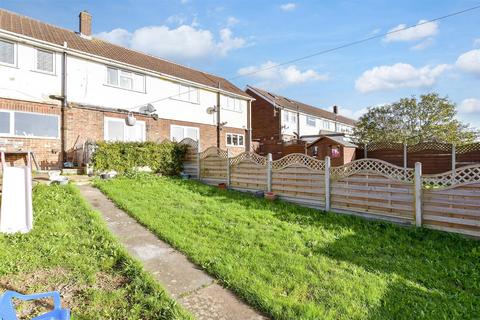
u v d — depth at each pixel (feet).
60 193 26.03
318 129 119.96
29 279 12.19
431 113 74.28
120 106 51.24
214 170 40.37
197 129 65.92
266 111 100.78
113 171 38.22
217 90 70.18
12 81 38.68
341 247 17.34
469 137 72.18
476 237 18.58
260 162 34.04
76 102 45.16
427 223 20.81
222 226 20.39
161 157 43.52
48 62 42.55
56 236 16.81
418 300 11.60
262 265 14.30
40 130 40.88
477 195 18.54
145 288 11.89
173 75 59.98
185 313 10.32
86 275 12.73
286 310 10.67
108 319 9.99
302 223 22.57
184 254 15.74
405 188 22.00
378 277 13.47
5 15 46.29
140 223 20.75
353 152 66.49
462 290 12.67
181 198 28.86
